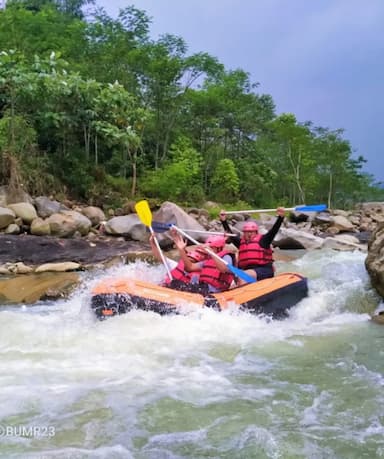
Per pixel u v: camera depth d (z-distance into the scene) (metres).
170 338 4.75
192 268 6.02
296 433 3.04
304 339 4.97
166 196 16.47
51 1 25.33
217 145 22.81
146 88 18.61
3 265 8.33
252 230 6.44
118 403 3.40
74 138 15.30
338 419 3.23
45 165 13.92
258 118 26.33
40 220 10.84
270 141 26.78
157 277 7.89
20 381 3.71
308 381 3.87
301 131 24.89
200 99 21.91
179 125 21.19
